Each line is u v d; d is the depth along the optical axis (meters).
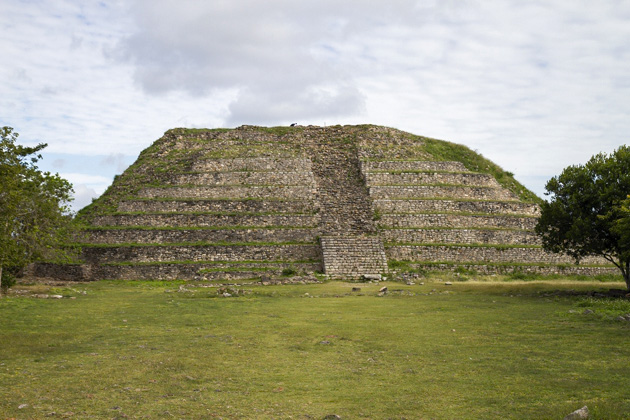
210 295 33.19
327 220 52.50
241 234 50.12
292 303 28.84
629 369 13.29
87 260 48.12
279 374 13.31
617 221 28.72
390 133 71.12
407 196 56.47
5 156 31.58
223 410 10.42
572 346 16.27
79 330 19.86
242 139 69.56
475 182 59.88
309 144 68.00
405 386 12.14
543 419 9.59
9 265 35.78
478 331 19.28
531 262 49.50
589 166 32.78
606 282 42.78
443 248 49.66
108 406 10.63
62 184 40.50
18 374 13.16
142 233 49.91
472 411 10.25
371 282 42.31
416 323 21.34
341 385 12.29
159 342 17.50
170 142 69.56
